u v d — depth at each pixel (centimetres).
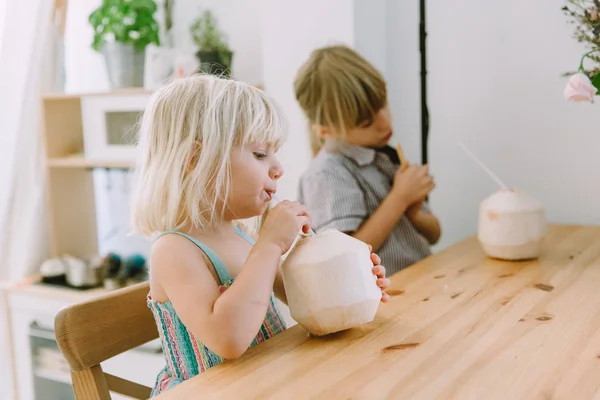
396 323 78
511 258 110
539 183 155
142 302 88
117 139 189
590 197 149
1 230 199
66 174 214
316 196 135
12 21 187
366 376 61
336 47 143
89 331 80
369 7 162
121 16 194
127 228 225
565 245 122
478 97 160
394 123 175
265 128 79
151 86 204
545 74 150
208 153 77
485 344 69
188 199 78
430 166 170
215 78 85
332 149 142
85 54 228
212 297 72
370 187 140
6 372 202
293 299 73
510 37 153
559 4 145
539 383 58
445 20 162
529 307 82
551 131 151
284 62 167
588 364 62
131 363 179
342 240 75
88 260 201
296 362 66
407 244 141
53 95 197
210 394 59
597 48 109
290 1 164
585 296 87
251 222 107
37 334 194
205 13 192
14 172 197
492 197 114
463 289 93
